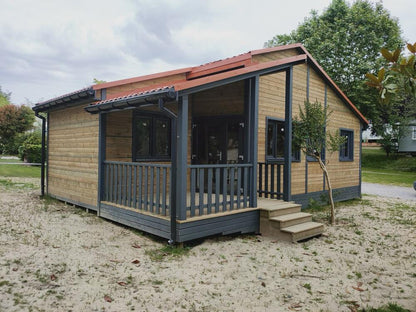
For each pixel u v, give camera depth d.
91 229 6.28
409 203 11.23
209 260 4.83
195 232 5.33
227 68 7.71
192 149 8.72
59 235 5.78
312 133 7.27
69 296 3.53
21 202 8.94
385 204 10.98
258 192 7.80
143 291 3.73
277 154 9.12
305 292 3.88
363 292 3.92
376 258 5.23
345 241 6.16
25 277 3.95
